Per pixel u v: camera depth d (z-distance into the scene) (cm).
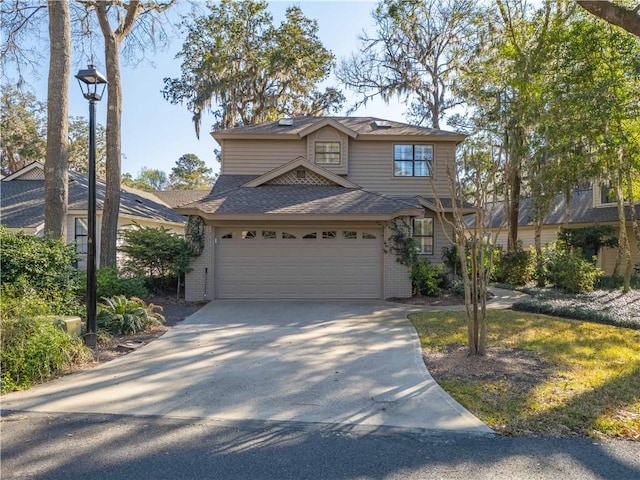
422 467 310
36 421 391
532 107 1283
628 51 1040
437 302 1112
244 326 818
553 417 391
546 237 2050
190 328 801
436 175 1548
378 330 775
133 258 1252
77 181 1766
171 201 2683
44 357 509
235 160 1565
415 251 1195
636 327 773
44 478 296
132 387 481
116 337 719
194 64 2431
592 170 1180
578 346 643
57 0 912
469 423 382
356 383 493
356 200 1227
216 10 2380
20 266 652
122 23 1268
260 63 2359
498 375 509
